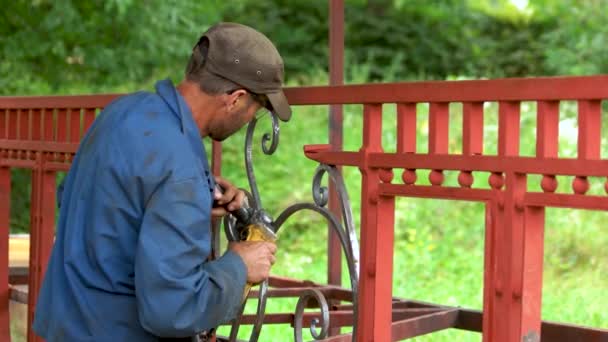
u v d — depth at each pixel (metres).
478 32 15.87
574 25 13.93
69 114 4.14
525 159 2.48
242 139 11.56
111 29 12.54
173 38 12.64
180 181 2.57
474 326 4.33
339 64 5.10
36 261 4.44
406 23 16.03
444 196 2.69
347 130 11.72
